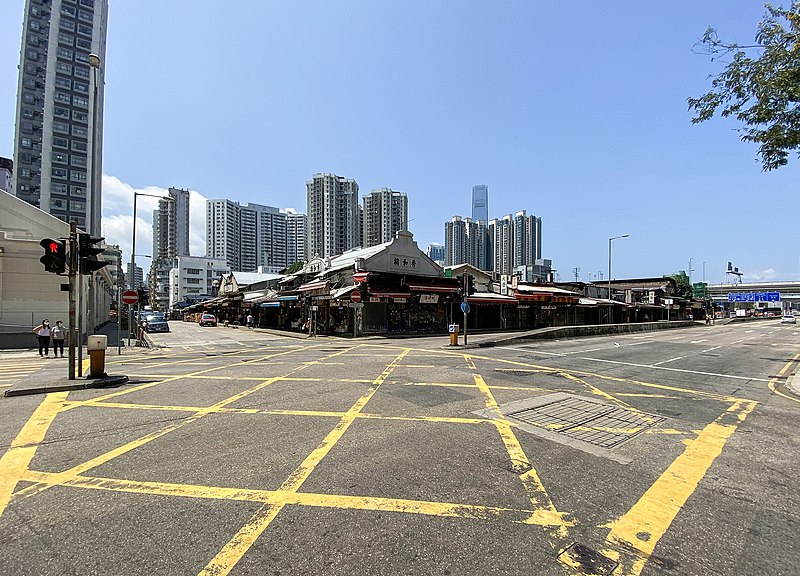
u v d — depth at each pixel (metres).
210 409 6.88
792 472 4.40
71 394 8.12
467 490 3.86
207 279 94.75
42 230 22.80
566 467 4.45
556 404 7.34
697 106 10.66
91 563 2.77
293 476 4.16
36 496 3.74
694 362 14.05
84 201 74.62
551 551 2.92
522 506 3.57
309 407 7.03
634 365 13.03
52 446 5.07
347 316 29.31
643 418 6.51
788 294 87.44
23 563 2.77
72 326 9.14
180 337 28.84
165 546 2.96
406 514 3.41
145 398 7.75
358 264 28.41
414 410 6.84
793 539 3.10
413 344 20.61
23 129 70.88
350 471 4.28
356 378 10.00
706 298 74.38
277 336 29.73
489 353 16.03
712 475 4.30
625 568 2.74
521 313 37.88
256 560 2.80
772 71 9.22
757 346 20.66
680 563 2.80
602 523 3.30
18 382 9.06
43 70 72.75
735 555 2.90
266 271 73.69
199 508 3.51
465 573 2.67
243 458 4.64
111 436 5.45
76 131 74.62
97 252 9.48
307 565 2.75
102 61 77.69
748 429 5.98
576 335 26.03
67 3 75.19
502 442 5.23
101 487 3.92
